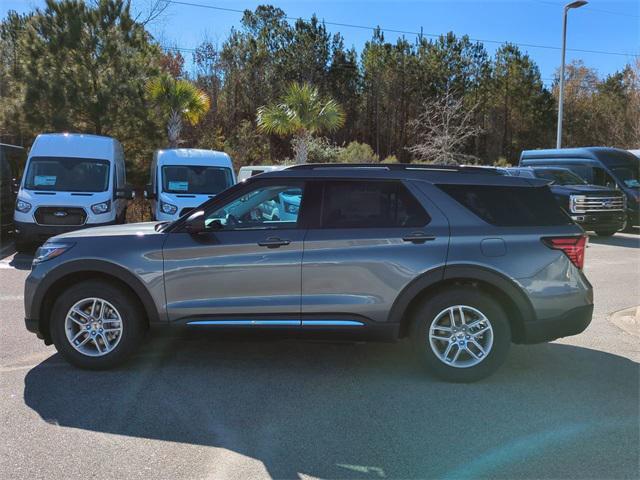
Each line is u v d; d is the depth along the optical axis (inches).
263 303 189.2
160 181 519.2
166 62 1306.6
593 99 1919.3
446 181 193.3
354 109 1643.7
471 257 185.2
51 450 141.7
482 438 151.0
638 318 275.6
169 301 191.0
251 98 1406.3
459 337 188.7
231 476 130.8
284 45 1518.2
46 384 185.8
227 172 539.8
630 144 1547.7
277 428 155.7
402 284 186.1
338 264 186.7
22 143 794.2
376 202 192.9
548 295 186.4
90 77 735.7
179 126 806.5
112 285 194.7
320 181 195.3
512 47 1811.0
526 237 187.9
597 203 615.2
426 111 1486.2
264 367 204.7
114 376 193.6
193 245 190.2
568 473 133.6
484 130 1649.9
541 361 215.9
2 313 280.5
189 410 166.9
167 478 129.6
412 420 161.6
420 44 1708.9
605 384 191.3
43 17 721.6
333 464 136.9
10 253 482.0
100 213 463.8
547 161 794.8
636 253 526.0
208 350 223.1
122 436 149.8
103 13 755.4
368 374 198.5
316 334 190.1
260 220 196.9
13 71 736.3
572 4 915.4
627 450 144.9
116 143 534.9
